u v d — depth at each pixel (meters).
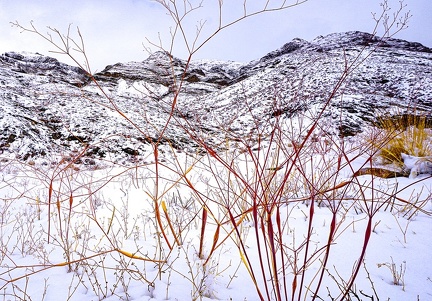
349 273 1.71
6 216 2.97
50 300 1.48
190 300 1.49
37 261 1.96
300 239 2.20
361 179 3.67
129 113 12.73
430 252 1.92
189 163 4.61
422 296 1.48
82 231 2.34
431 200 2.82
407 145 4.38
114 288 1.54
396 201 2.85
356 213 2.66
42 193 3.87
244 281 1.68
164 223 2.58
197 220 2.65
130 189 3.85
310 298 1.50
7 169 5.51
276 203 1.34
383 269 1.75
